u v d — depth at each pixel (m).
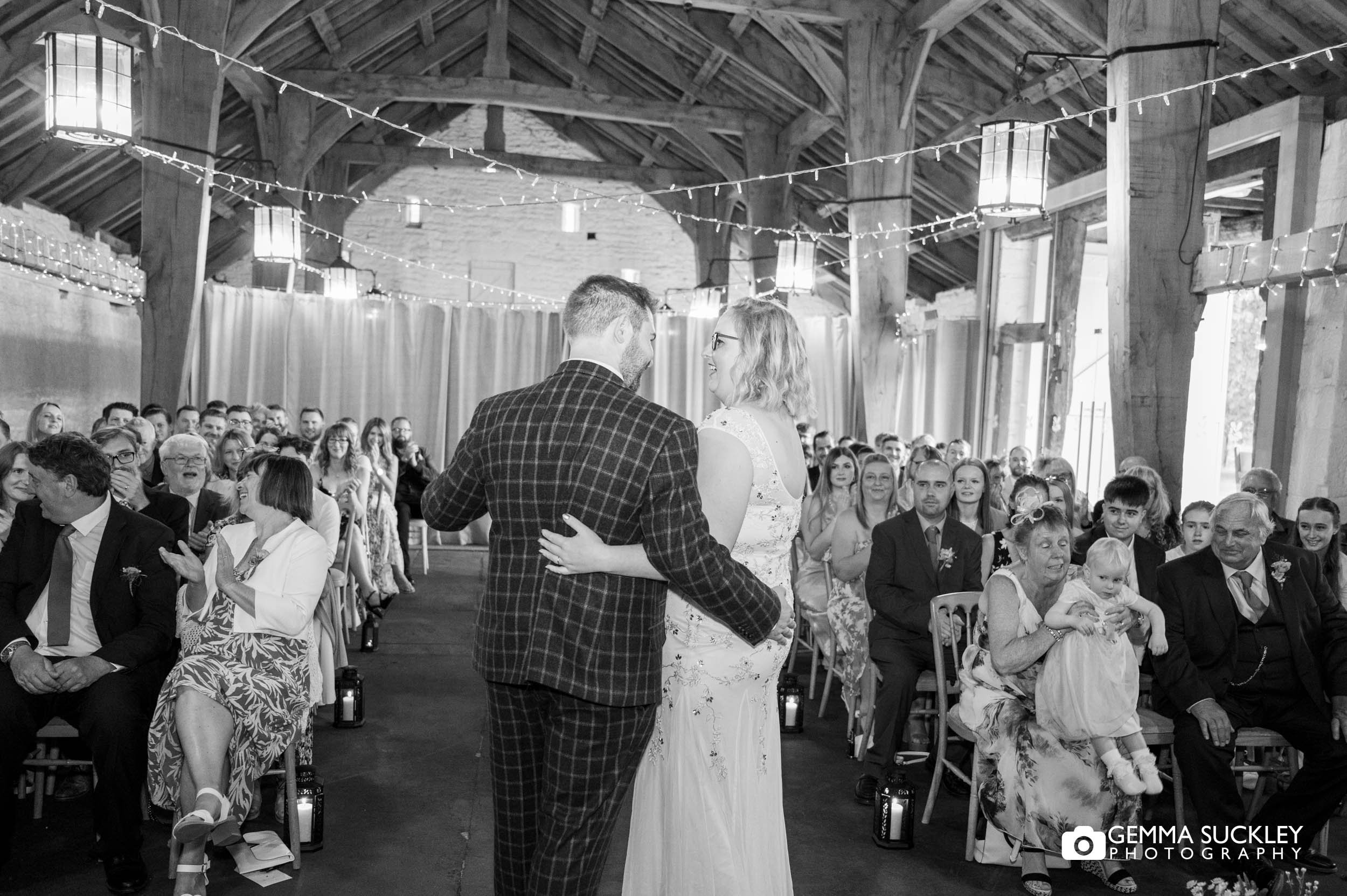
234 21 8.16
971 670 3.65
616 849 3.64
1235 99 7.83
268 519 3.37
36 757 3.56
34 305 9.51
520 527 2.21
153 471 6.09
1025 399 11.56
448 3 13.15
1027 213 6.18
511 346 11.07
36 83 9.16
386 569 7.22
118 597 3.40
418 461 9.04
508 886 2.32
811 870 3.48
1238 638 3.72
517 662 2.20
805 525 5.59
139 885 3.14
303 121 12.63
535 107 13.13
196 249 7.95
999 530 4.96
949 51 9.55
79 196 12.95
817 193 14.67
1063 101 9.11
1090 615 3.36
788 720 4.98
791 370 2.55
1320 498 4.51
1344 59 6.95
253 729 3.12
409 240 17.47
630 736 2.24
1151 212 5.80
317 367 10.80
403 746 4.59
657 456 2.17
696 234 16.66
